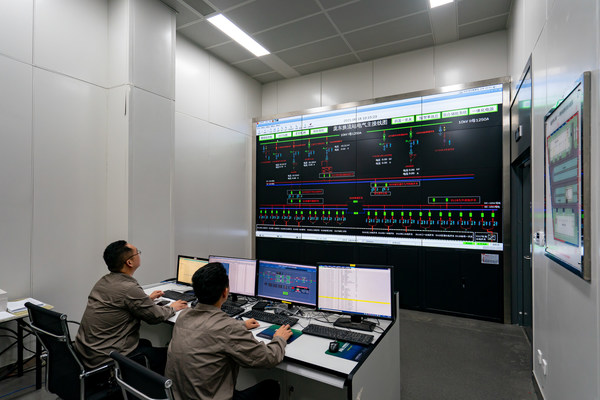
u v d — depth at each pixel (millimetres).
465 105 3723
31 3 2641
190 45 4141
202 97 4312
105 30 3170
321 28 3807
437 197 3863
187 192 4078
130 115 3068
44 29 2721
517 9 3016
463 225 3713
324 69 4922
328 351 1588
